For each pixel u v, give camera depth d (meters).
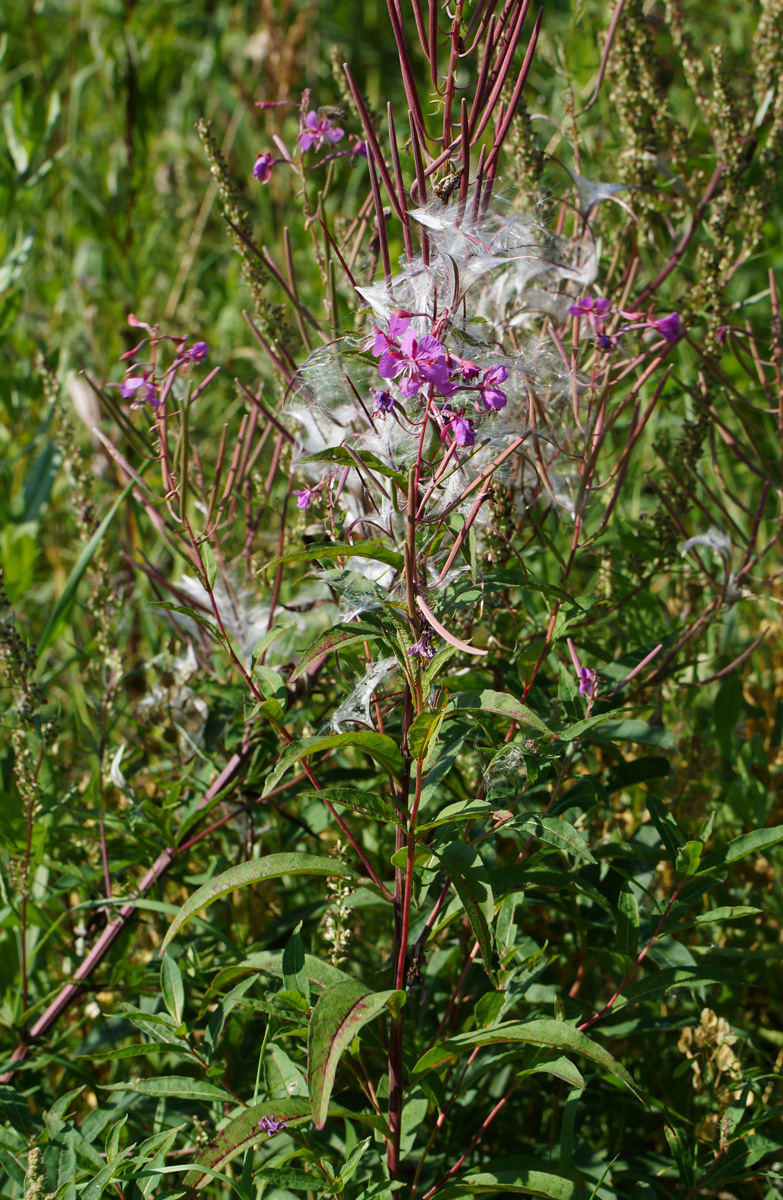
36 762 1.39
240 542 1.63
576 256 1.47
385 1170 1.30
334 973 1.26
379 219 1.29
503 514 1.33
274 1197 1.28
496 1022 1.25
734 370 1.86
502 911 1.28
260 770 1.42
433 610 1.27
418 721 1.20
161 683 1.49
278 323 1.44
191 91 2.71
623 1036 1.41
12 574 1.77
